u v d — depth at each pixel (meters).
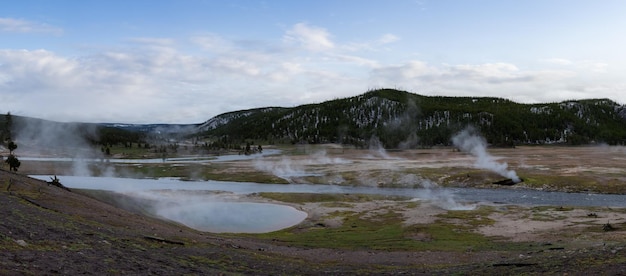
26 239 20.48
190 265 23.36
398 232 49.78
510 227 51.53
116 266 19.59
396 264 31.25
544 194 87.38
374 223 56.88
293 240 45.41
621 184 91.75
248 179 115.31
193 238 35.44
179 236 35.03
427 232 49.44
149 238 29.41
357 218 60.78
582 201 78.25
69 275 16.34
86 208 39.88
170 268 21.61
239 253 30.75
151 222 43.69
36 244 20.12
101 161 169.88
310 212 66.25
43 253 18.78
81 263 18.64
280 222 59.19
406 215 61.78
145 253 24.17
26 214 27.19
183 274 20.83
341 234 49.38
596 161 134.38
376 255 35.72
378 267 29.59
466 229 50.94
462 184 101.38
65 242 22.00
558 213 61.16
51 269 16.42
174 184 106.62
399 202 73.81
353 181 107.94
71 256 19.47
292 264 28.97
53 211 32.19
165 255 24.84
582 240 41.41
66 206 37.38
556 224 52.50
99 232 27.53
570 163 128.25
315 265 29.58
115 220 36.72
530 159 147.38
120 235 28.36
